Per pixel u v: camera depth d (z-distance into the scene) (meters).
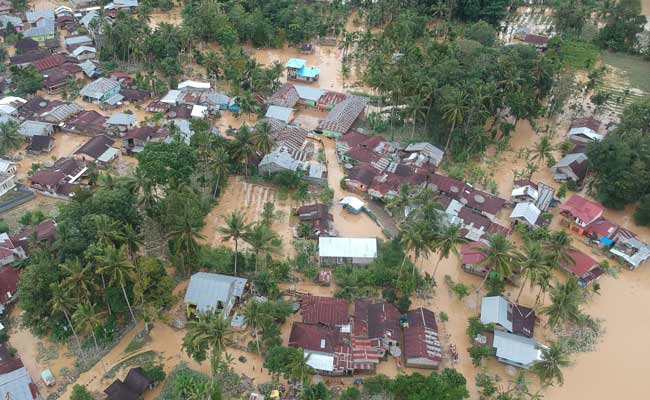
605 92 176.12
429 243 96.38
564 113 168.25
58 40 193.75
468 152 142.38
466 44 170.38
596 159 127.81
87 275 86.31
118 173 132.00
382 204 127.12
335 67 193.38
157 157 110.50
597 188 132.38
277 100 160.88
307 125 158.00
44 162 134.38
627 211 131.50
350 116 154.62
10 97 155.12
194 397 76.12
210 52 175.38
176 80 171.12
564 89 157.62
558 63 180.62
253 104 155.88
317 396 79.50
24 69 167.62
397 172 132.38
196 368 87.56
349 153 139.38
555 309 88.81
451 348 93.12
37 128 143.12
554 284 108.19
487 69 151.25
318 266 107.50
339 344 90.00
